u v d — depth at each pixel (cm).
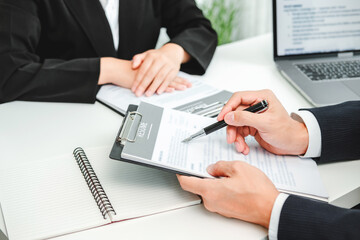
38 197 63
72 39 118
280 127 70
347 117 75
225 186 59
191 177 62
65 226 58
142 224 60
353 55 118
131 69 102
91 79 98
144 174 69
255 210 59
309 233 56
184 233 58
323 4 113
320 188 65
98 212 61
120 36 127
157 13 136
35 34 108
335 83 102
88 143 80
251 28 267
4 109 93
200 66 111
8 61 98
